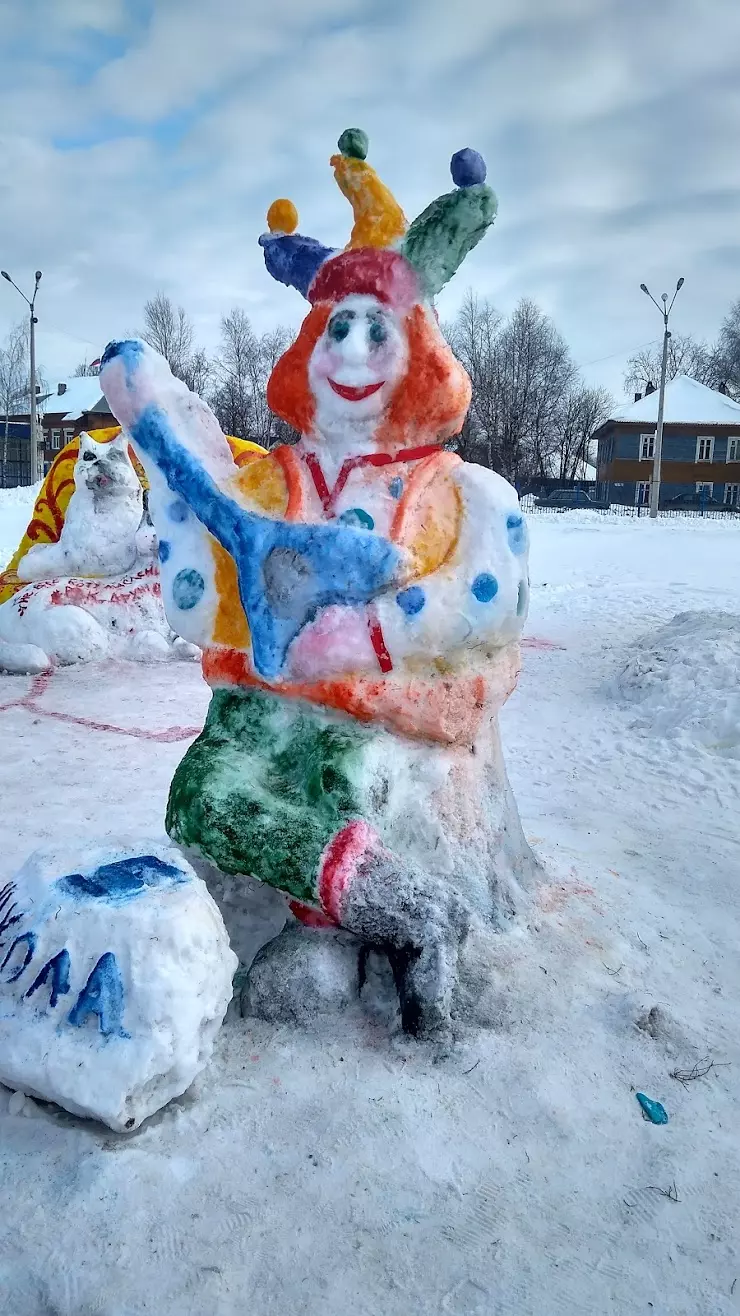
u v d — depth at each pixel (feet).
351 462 10.57
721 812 16.87
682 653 24.70
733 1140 8.48
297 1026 9.51
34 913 8.77
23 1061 8.16
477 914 10.60
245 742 10.57
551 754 20.24
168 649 28.12
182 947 8.24
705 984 10.90
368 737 10.28
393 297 10.39
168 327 153.48
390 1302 6.85
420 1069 9.03
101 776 18.10
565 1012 9.91
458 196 9.91
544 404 159.22
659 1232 7.50
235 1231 7.33
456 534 10.34
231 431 147.13
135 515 29.48
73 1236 7.25
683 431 142.51
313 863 9.20
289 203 10.94
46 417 156.25
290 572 10.18
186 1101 8.52
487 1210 7.62
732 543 65.77
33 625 27.20
